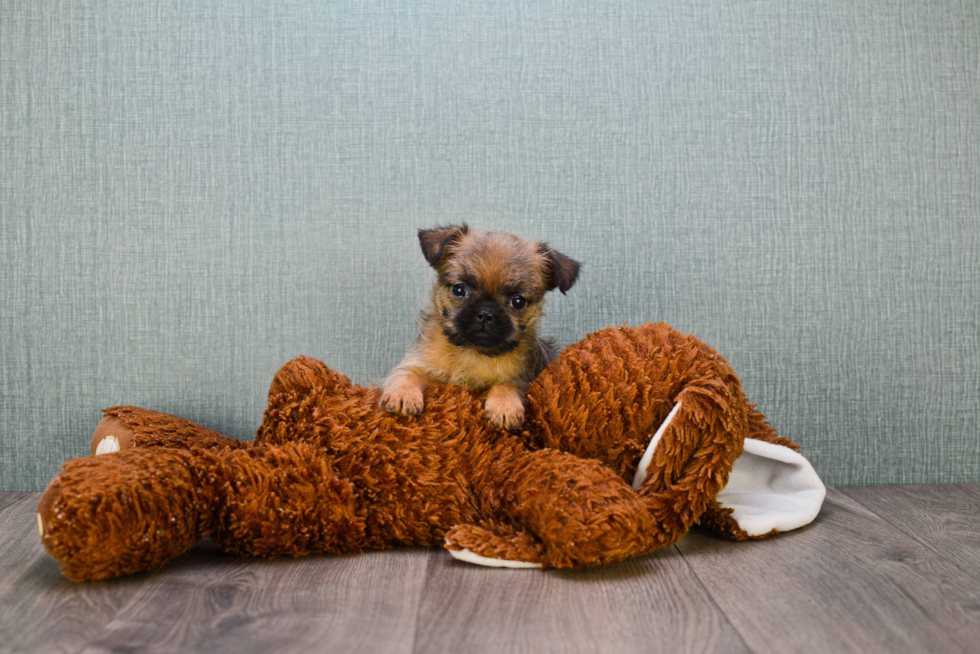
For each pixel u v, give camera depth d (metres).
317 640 0.44
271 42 0.72
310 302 0.73
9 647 0.43
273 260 0.72
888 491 0.72
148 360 0.72
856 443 0.74
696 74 0.73
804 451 0.74
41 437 0.72
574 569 0.53
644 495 0.54
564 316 0.73
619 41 0.73
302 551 0.54
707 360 0.58
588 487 0.52
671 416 0.55
